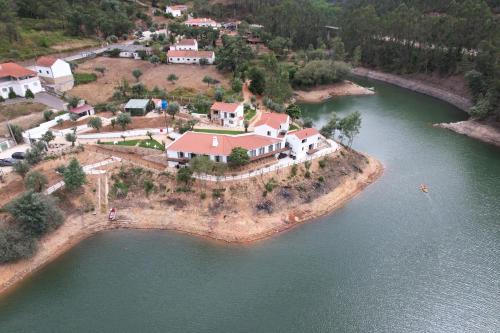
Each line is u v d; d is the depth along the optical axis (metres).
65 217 78.69
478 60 149.50
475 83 145.62
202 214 81.25
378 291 64.44
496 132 124.12
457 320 59.25
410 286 65.38
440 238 76.81
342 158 99.25
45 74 131.88
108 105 115.69
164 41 190.75
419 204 88.31
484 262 70.50
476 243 75.44
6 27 154.25
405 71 193.38
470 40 165.38
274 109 129.25
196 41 187.50
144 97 126.06
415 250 73.62
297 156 94.50
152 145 96.25
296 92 175.38
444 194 92.38
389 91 182.75
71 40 176.62
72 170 80.06
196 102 121.50
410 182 97.75
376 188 95.06
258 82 143.38
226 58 155.75
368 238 76.94
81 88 135.62
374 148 117.06
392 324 58.84
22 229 70.12
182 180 85.06
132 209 83.31
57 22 184.75
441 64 175.50
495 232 78.50
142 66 162.25
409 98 171.12
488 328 57.91
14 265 68.44
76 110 111.69
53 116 109.69
